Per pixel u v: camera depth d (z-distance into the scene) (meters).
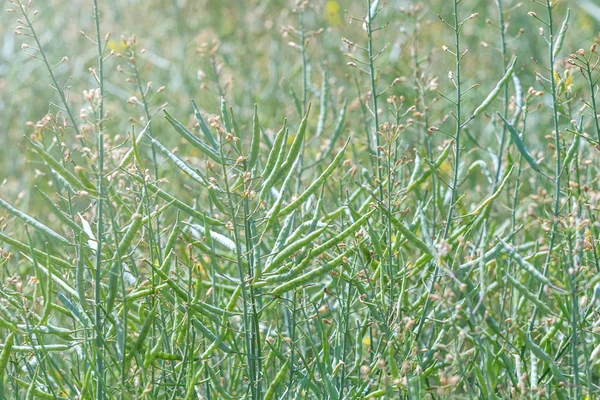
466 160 2.25
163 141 2.60
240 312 1.77
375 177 1.89
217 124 1.71
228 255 1.91
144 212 1.82
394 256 1.84
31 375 1.77
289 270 1.74
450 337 1.84
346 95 2.54
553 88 1.81
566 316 1.70
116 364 1.69
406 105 2.52
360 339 1.75
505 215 2.26
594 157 2.10
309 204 1.93
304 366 1.78
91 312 1.75
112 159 1.95
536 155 2.23
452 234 1.80
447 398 1.67
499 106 2.58
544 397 1.75
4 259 1.79
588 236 1.75
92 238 1.73
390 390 1.65
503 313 1.87
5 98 2.73
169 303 1.79
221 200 1.73
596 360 1.76
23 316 1.75
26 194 2.34
